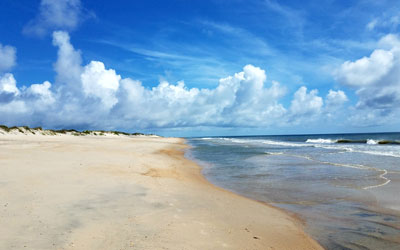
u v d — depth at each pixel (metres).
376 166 16.06
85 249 4.32
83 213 6.13
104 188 8.71
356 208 7.91
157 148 32.34
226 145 48.44
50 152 18.59
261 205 8.34
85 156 17.39
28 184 8.53
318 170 15.20
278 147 39.03
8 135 44.88
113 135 93.12
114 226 5.43
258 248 4.96
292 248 5.11
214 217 6.64
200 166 18.11
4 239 4.49
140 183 9.95
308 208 8.01
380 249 5.13
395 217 7.04
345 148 33.31
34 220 5.48
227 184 11.91
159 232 5.27
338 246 5.28
